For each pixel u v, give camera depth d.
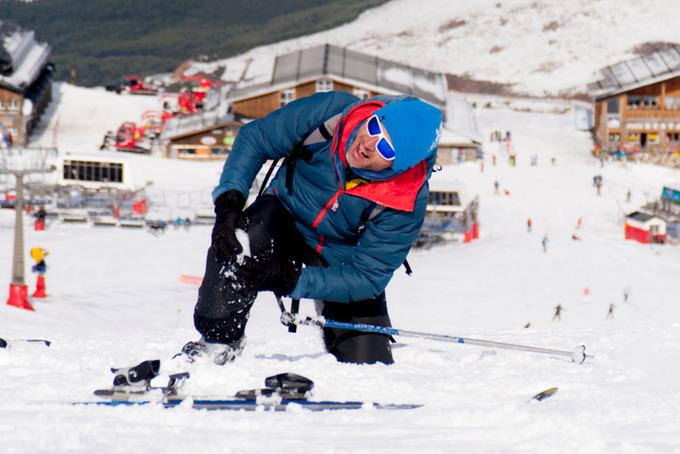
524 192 136.50
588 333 17.89
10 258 74.94
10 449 5.97
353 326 10.79
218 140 151.25
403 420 7.59
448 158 154.50
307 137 10.16
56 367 10.05
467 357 12.71
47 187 105.81
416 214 10.12
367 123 9.35
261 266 9.91
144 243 89.50
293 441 6.62
